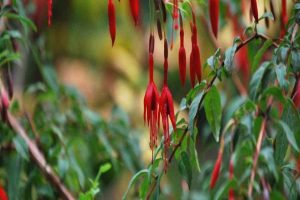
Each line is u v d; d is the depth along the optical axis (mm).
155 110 1068
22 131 1486
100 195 1629
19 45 1716
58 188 1480
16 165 1466
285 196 1310
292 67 1165
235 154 1253
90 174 1663
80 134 1672
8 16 1396
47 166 1486
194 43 1064
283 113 1179
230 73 1139
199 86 1146
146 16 2566
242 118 1278
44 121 1611
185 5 1122
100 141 1672
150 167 1173
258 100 1225
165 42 1070
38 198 1509
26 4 1820
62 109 1688
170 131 1174
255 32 1158
